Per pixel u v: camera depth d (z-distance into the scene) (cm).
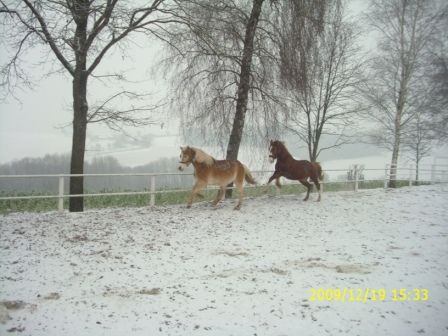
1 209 1116
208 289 567
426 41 1988
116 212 1047
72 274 610
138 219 972
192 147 1086
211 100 1292
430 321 487
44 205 1166
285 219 1051
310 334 446
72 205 1048
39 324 452
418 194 1557
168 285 580
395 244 843
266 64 1284
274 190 1587
